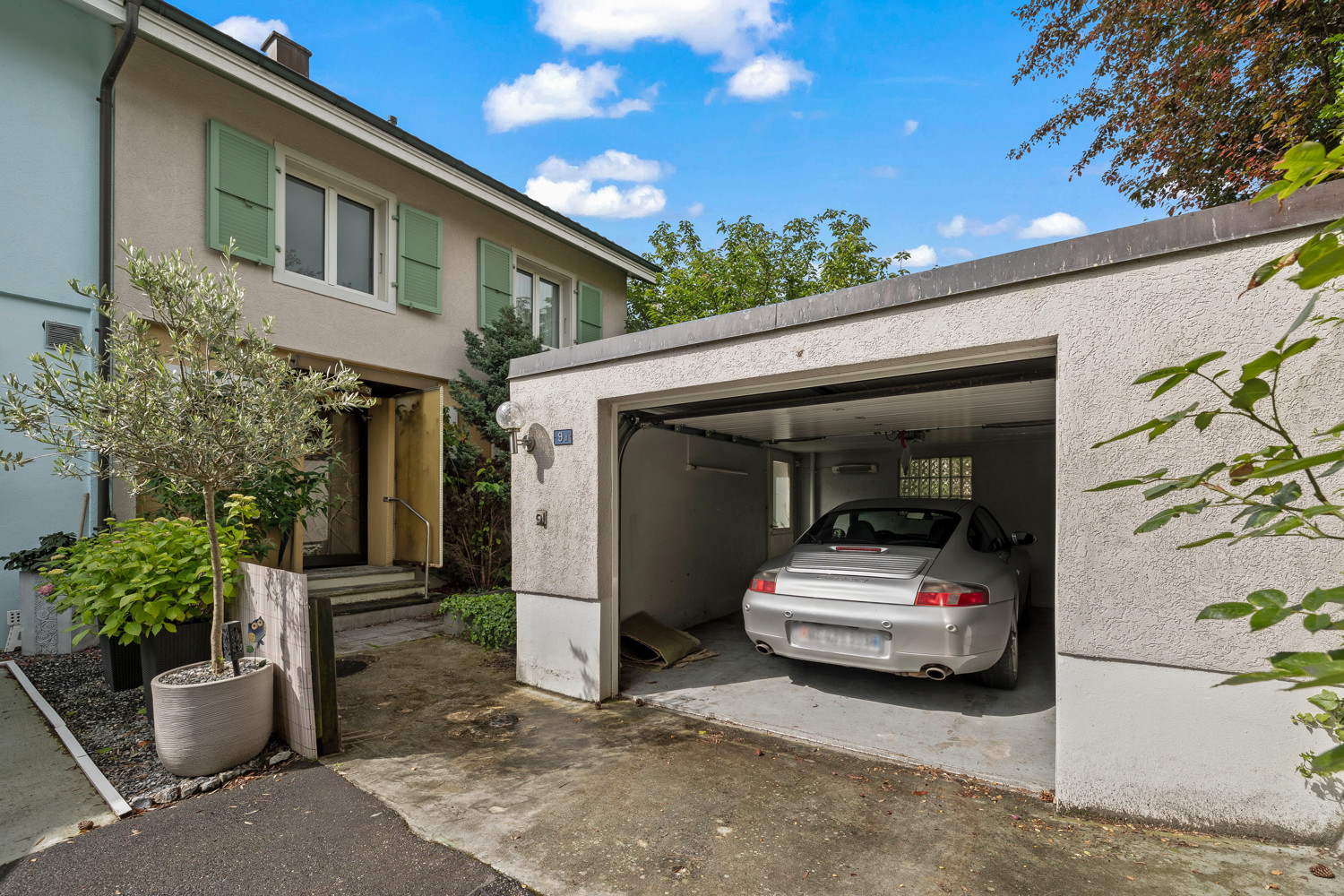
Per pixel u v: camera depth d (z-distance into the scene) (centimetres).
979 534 571
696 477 767
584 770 380
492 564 927
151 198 687
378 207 930
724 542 820
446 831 310
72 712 460
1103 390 308
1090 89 789
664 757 397
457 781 365
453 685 551
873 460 1012
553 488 529
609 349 490
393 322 922
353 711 487
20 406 332
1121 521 304
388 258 920
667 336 459
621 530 640
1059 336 318
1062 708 320
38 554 604
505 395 957
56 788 352
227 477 376
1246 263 278
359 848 295
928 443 923
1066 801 319
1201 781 290
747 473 879
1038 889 261
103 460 628
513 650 659
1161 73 693
